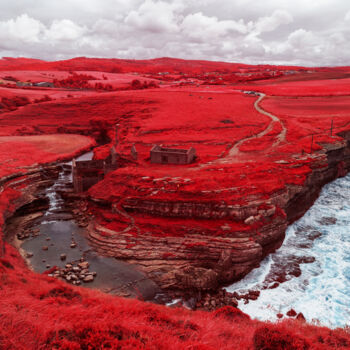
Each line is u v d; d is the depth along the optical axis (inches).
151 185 2229.3
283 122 4525.1
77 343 339.3
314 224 2324.1
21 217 2283.5
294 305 1421.0
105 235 1910.7
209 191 2015.3
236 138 3865.7
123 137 4527.6
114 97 6633.9
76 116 5949.8
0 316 379.2
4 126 5561.0
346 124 4084.6
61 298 617.3
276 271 1721.2
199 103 6171.3
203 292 1476.4
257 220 1876.2
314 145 3142.2
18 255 1694.1
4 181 2544.3
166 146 3759.8
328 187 3115.2
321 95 6535.4
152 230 1907.0
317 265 1763.0
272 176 2357.3
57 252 1797.5
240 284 1614.2
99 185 2511.1
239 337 507.8
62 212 2385.6
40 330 357.1
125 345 353.7
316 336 513.7
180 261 1681.8
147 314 529.7
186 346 378.9
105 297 795.4
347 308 1380.4
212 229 1818.4
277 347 421.7
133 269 1624.0
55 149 4197.8
